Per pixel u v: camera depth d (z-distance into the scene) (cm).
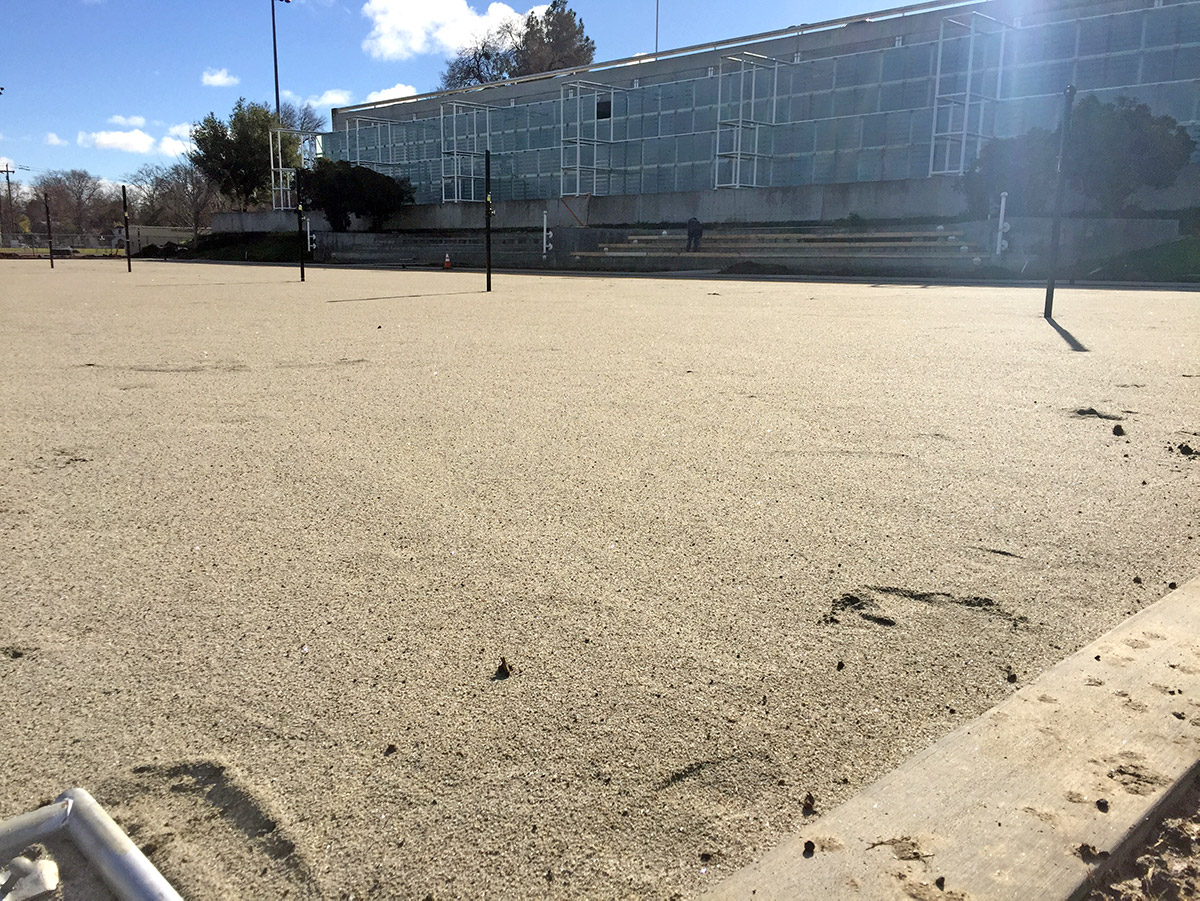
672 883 181
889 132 4131
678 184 4950
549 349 1014
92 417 631
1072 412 653
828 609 312
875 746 229
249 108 7131
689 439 565
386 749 226
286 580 335
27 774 215
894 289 2394
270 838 194
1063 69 3584
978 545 375
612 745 228
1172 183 3031
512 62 8031
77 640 286
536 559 357
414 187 6300
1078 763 216
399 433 581
